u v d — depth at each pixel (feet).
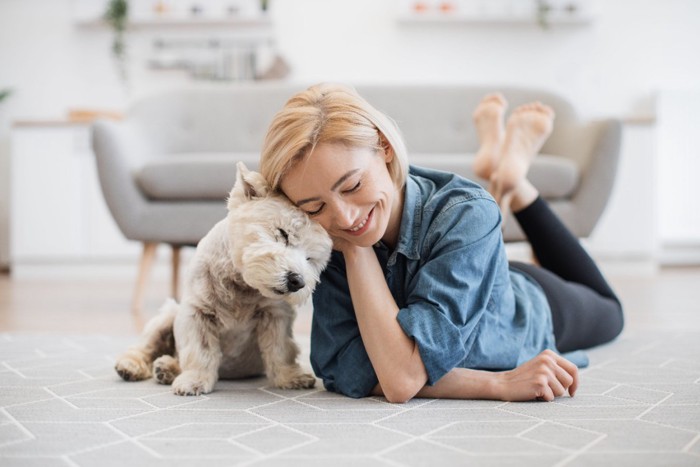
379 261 3.84
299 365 4.06
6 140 13.89
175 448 2.70
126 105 13.88
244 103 10.16
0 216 13.93
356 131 3.16
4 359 4.95
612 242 11.83
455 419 3.13
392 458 2.56
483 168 5.83
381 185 3.26
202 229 8.16
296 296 3.22
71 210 12.16
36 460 2.56
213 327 3.81
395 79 13.82
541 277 4.81
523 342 3.98
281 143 3.20
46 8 13.84
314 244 3.24
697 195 13.35
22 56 13.88
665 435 2.84
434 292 3.46
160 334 4.37
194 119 10.05
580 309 4.91
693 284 10.61
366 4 13.73
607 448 2.66
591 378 4.11
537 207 5.51
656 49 13.76
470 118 10.08
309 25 13.75
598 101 13.82
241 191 3.40
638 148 11.64
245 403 3.51
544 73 13.78
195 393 3.71
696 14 13.71
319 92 3.37
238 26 13.79
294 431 2.94
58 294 9.86
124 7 13.28
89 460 2.56
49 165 12.09
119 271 12.44
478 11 13.58
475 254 3.51
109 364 4.75
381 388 3.64
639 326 6.60
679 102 13.28
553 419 3.11
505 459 2.53
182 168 8.07
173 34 13.80
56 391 3.83
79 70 13.88
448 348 3.42
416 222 3.69
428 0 13.64
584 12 13.47
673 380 4.04
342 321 3.78
